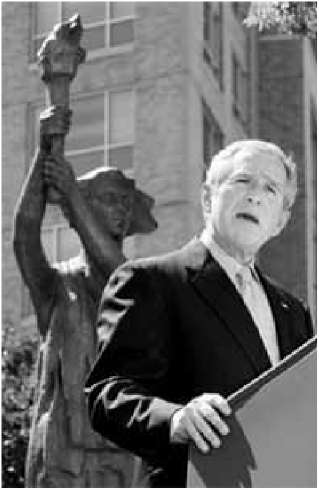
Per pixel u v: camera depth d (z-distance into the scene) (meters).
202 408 4.48
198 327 4.84
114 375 4.85
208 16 29.98
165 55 28.91
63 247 27.80
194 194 28.19
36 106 29.42
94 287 9.83
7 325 20.41
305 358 4.41
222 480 4.44
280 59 33.44
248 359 4.82
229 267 4.96
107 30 29.55
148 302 4.89
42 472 9.53
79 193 9.87
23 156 28.81
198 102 28.91
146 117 28.86
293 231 31.09
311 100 34.09
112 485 9.42
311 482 4.33
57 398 9.63
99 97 29.36
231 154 5.05
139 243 27.91
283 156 5.09
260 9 11.12
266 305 5.02
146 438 4.64
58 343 9.76
